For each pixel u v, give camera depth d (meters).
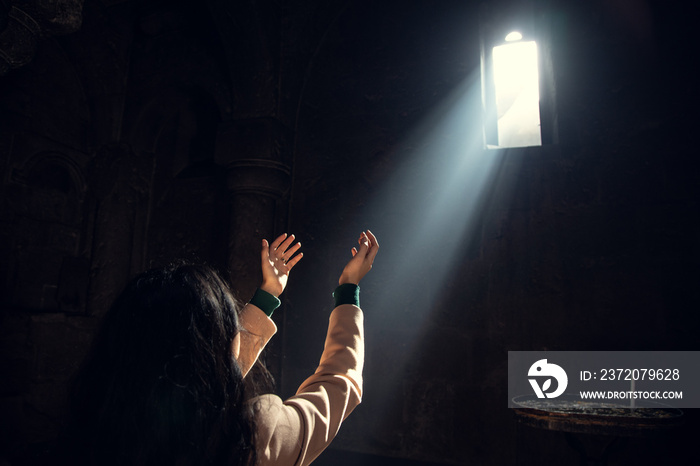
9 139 4.75
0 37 2.86
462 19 4.85
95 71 5.56
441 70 4.82
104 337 0.70
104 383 0.66
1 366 4.30
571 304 4.00
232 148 4.77
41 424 4.55
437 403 4.17
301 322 4.78
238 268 4.62
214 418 0.67
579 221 4.11
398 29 5.05
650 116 4.10
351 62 5.14
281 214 5.03
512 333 4.10
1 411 4.04
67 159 5.34
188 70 5.53
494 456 3.94
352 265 1.09
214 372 0.69
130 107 5.74
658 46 4.19
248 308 0.97
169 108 5.82
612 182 4.09
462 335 4.23
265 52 4.78
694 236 3.82
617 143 4.14
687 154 3.96
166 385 0.65
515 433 3.92
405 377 4.31
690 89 4.05
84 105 5.58
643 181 4.02
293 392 4.65
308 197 5.02
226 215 5.34
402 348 4.38
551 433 3.85
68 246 5.27
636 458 3.62
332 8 5.13
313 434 0.76
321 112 5.15
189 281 0.74
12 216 4.74
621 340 3.84
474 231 4.39
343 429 4.38
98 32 5.54
